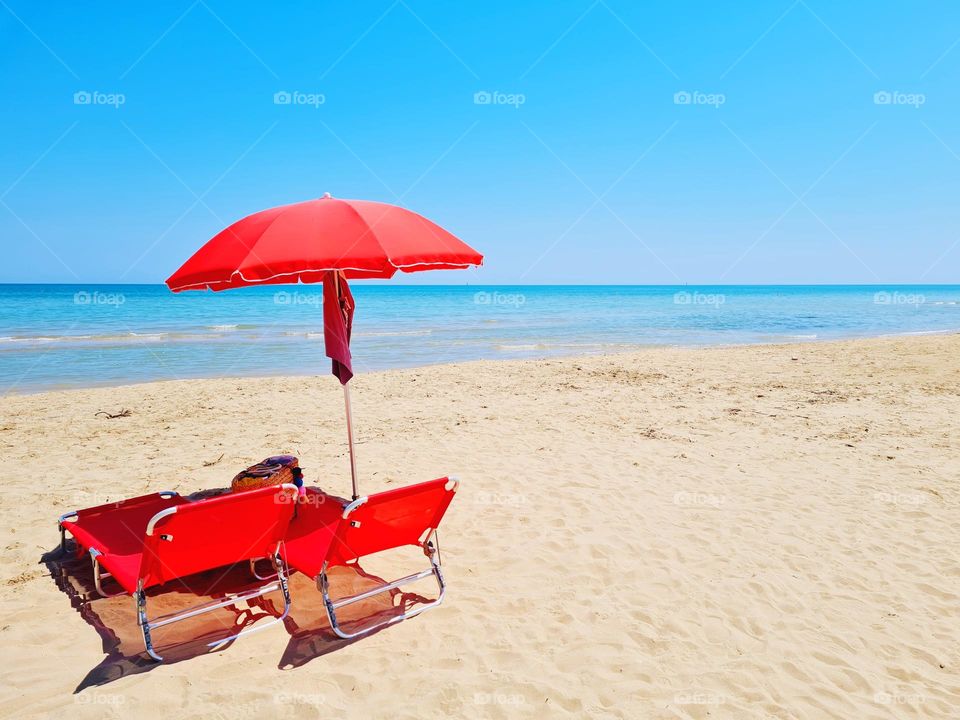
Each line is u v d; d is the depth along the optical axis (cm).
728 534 496
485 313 4594
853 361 1575
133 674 314
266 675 314
